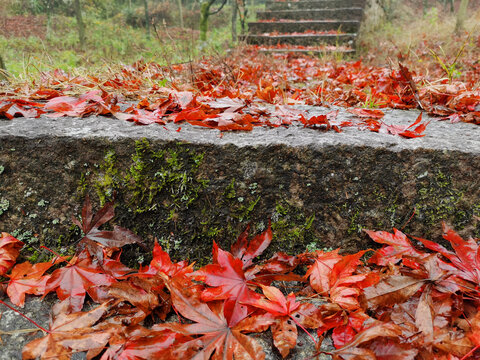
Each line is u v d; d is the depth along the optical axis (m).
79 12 7.53
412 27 8.38
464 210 1.03
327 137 1.06
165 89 1.83
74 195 1.02
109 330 0.78
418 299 0.84
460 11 6.45
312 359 0.78
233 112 1.29
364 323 0.82
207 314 0.78
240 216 1.05
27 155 0.99
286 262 1.00
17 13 10.33
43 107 1.33
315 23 6.86
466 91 1.72
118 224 1.04
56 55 5.62
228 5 16.55
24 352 0.72
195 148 0.99
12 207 1.02
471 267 0.87
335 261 0.94
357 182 1.02
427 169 1.01
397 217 1.05
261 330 0.78
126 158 0.99
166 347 0.70
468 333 0.75
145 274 0.91
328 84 2.96
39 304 0.92
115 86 1.90
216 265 0.87
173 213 1.04
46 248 1.02
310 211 1.05
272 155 1.00
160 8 14.15
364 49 6.35
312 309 0.82
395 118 1.48
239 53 5.29
